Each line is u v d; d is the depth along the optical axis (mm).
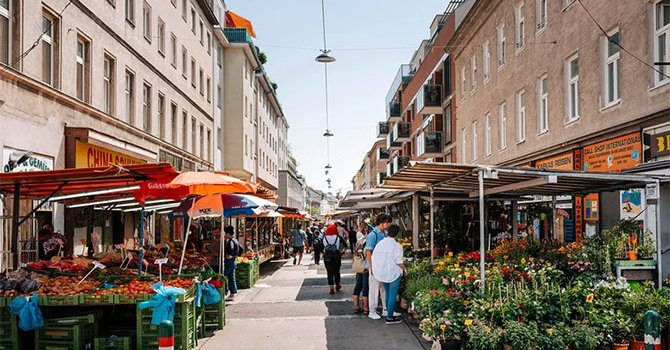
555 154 19688
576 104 18359
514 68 23797
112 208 15844
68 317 8031
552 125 19891
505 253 11594
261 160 54562
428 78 43594
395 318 10812
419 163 8922
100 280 8766
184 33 29906
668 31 13461
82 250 17328
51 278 8922
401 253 10797
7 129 12805
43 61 15086
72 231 16469
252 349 8953
